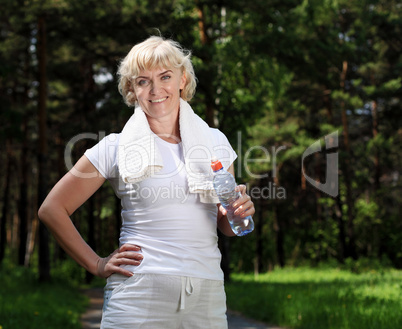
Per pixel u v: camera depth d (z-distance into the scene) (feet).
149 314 7.76
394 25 102.22
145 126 8.13
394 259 101.71
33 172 146.10
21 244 99.35
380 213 107.55
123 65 8.48
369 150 104.63
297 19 58.08
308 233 118.52
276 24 58.80
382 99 102.83
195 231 7.99
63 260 107.14
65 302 42.60
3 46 81.46
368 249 105.91
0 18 77.71
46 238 60.08
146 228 7.98
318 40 60.23
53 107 91.30
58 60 81.00
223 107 61.00
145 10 54.03
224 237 62.69
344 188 110.93
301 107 108.17
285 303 32.07
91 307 46.62
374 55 102.37
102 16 55.88
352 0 92.43
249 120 64.90
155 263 7.84
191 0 58.29
